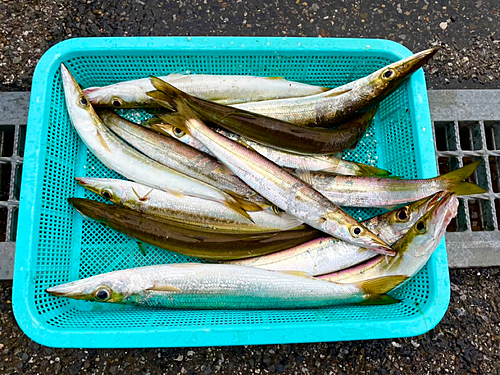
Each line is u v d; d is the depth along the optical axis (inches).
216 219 18.3
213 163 18.5
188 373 19.4
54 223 18.4
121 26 21.9
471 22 22.8
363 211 20.2
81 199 18.1
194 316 17.3
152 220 18.1
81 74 19.7
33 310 16.7
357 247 18.0
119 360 19.4
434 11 22.8
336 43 19.3
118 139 18.5
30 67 21.2
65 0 21.7
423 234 17.0
